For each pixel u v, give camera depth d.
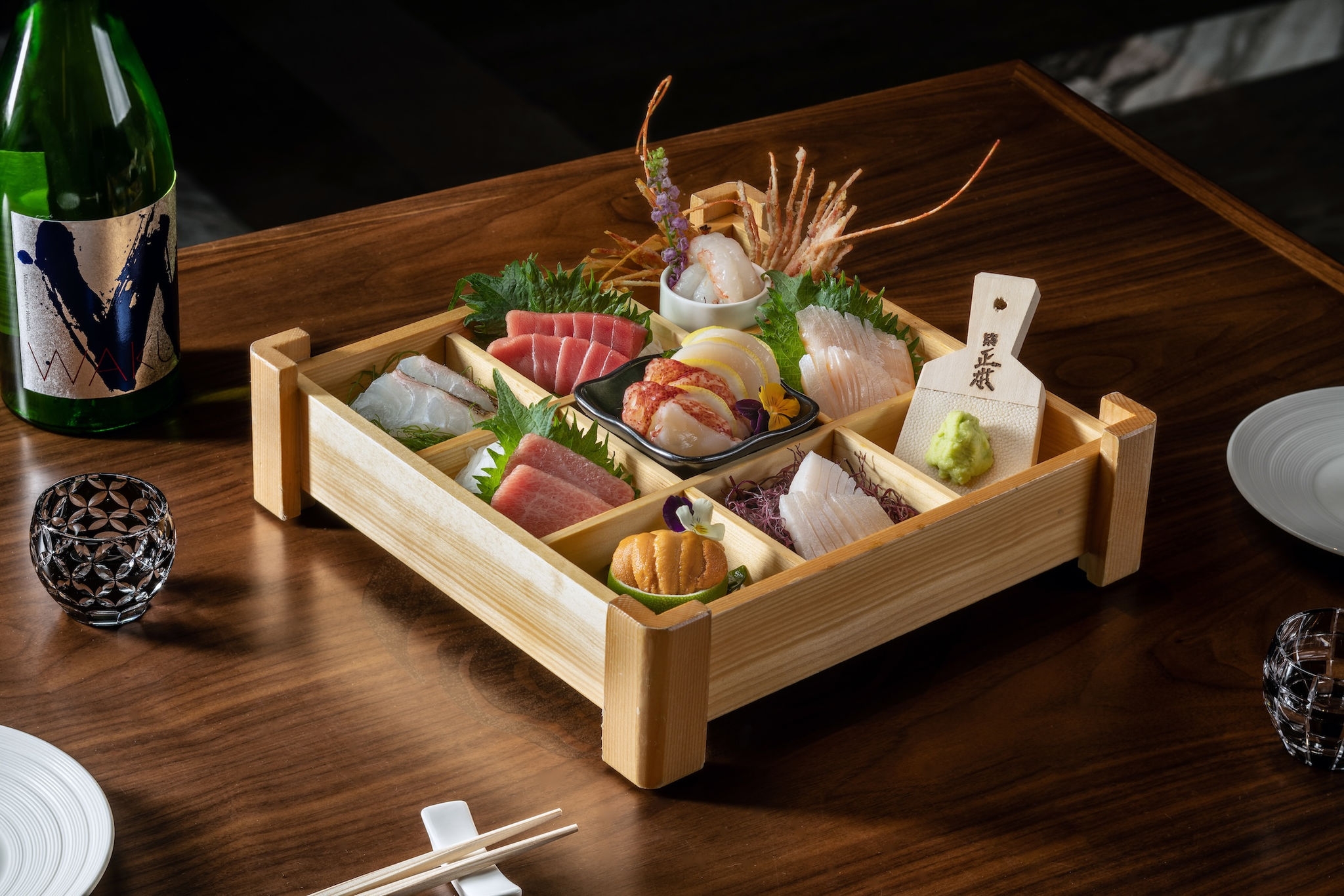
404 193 2.49
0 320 1.36
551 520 1.26
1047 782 1.22
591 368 1.37
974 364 1.33
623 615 1.18
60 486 1.26
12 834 1.14
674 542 1.23
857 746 1.23
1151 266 1.56
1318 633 1.24
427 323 1.39
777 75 2.91
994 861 1.18
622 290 1.46
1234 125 2.93
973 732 1.24
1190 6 3.32
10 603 1.28
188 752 1.21
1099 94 2.99
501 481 1.28
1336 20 3.30
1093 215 1.60
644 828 1.19
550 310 1.42
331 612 1.29
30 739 1.17
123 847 1.17
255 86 2.76
